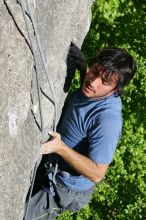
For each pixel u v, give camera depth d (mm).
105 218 9367
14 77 2953
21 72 3006
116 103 3865
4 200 3092
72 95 4062
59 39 3650
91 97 3820
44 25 3256
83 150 3943
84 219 8875
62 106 4105
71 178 4086
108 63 3635
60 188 4105
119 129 3818
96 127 3760
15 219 3322
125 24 8961
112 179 9102
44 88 3416
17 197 3328
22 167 3316
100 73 3670
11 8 2838
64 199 4133
